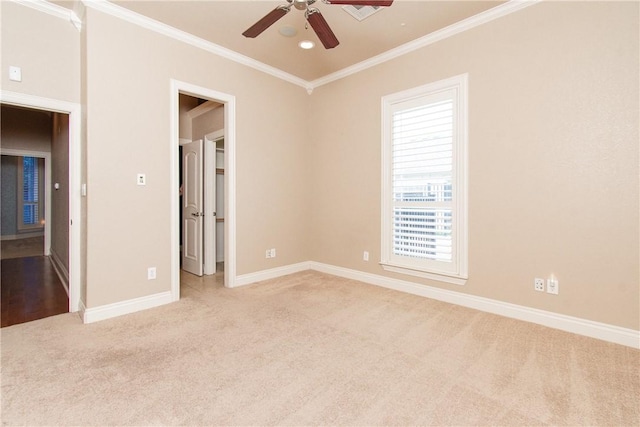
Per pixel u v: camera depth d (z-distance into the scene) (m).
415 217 3.52
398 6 2.79
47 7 2.72
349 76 4.12
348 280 4.13
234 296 3.46
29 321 2.76
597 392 1.77
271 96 4.15
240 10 2.86
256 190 4.02
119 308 2.89
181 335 2.49
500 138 2.88
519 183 2.78
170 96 3.20
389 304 3.22
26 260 5.45
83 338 2.42
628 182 2.30
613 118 2.35
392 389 1.80
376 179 3.87
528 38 2.71
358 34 3.26
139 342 2.36
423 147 3.43
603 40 2.38
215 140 4.55
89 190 2.71
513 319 2.81
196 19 3.00
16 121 5.77
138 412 1.60
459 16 2.95
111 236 2.84
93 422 1.52
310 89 4.63
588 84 2.44
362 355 2.19
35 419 1.54
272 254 4.25
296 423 1.53
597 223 2.42
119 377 1.90
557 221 2.60
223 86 3.62
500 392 1.77
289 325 2.70
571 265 2.54
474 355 2.19
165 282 3.21
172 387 1.81
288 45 3.50
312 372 1.97
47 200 5.94
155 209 3.12
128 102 2.92
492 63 2.91
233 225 3.79
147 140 3.05
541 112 2.66
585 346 2.30
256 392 1.77
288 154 4.40
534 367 2.03
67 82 2.84
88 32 2.68
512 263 2.84
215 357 2.15
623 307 2.33
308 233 4.74
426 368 2.02
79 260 2.99
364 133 3.98
